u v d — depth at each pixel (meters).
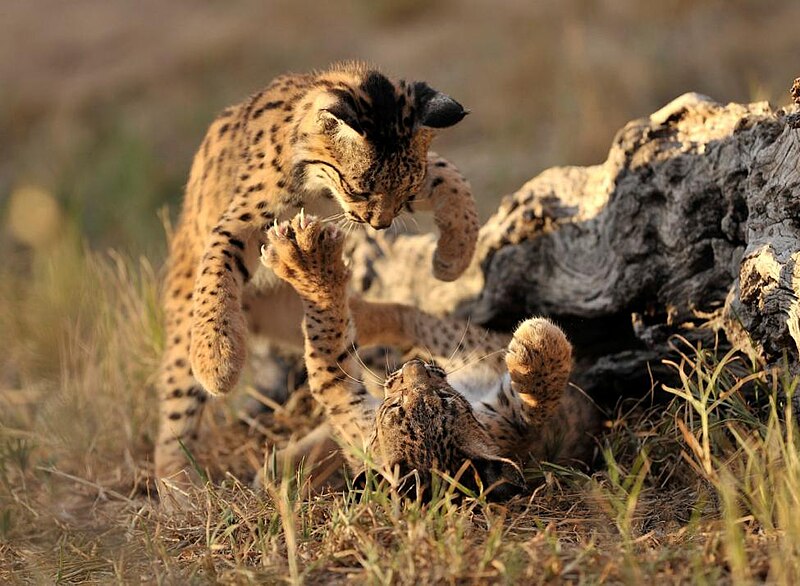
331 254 9.23
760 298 8.30
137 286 13.59
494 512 7.98
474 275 11.45
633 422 9.61
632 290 9.88
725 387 8.65
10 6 32.31
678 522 7.83
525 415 9.21
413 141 10.02
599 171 10.52
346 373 9.58
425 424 8.40
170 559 7.77
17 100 26.48
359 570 7.19
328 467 9.66
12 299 15.09
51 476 10.37
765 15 21.58
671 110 9.74
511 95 20.92
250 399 12.07
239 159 10.69
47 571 8.19
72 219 17.02
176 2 31.52
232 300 9.93
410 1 27.00
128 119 24.50
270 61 26.39
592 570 6.80
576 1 23.36
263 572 7.21
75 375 12.18
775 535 7.01
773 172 8.54
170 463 10.49
